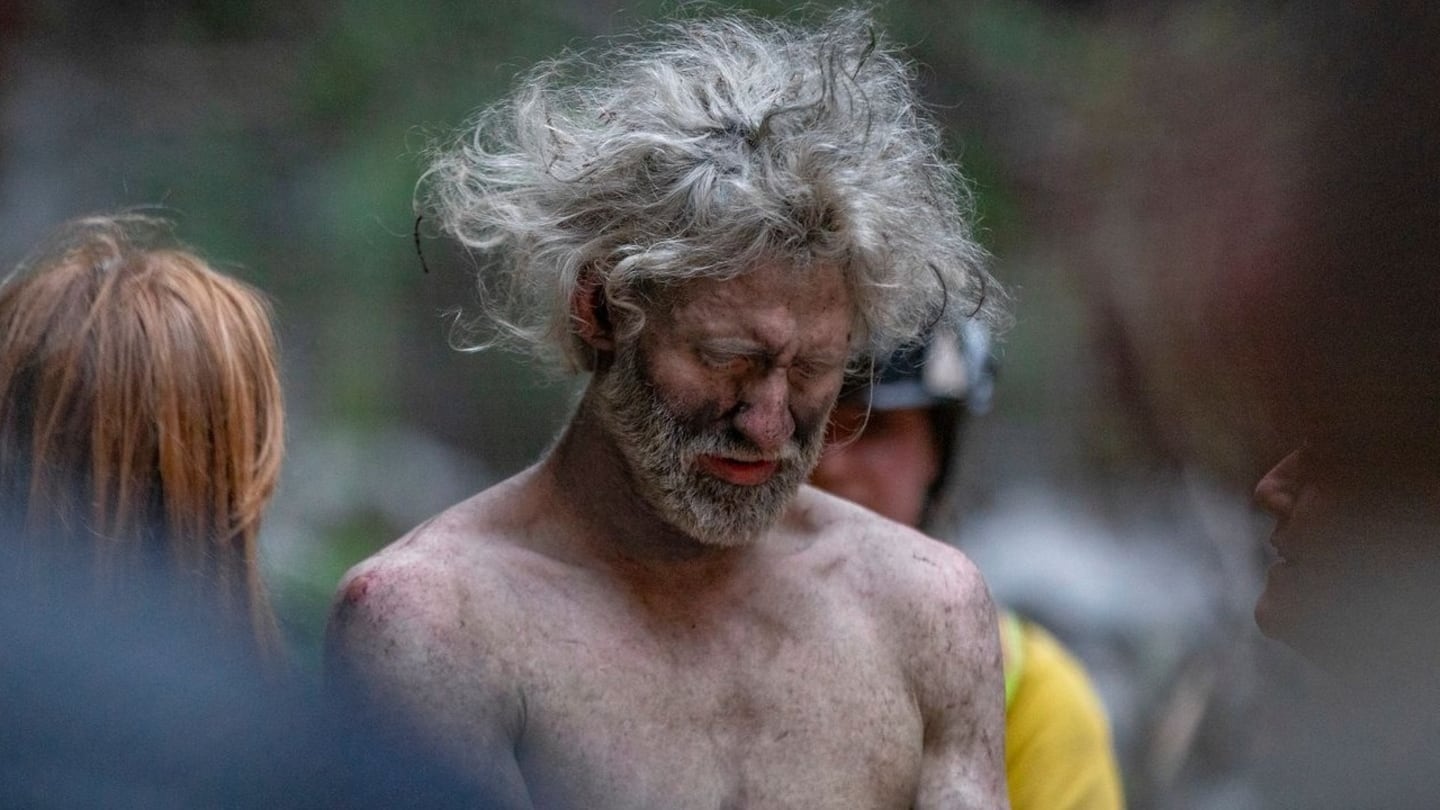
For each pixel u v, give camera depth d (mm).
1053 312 10875
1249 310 3293
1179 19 9719
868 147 3262
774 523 3240
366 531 10867
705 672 3252
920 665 3436
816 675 3326
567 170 3289
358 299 11516
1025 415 11070
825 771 3279
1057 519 10391
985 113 11344
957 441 4805
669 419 3152
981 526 10406
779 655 3316
